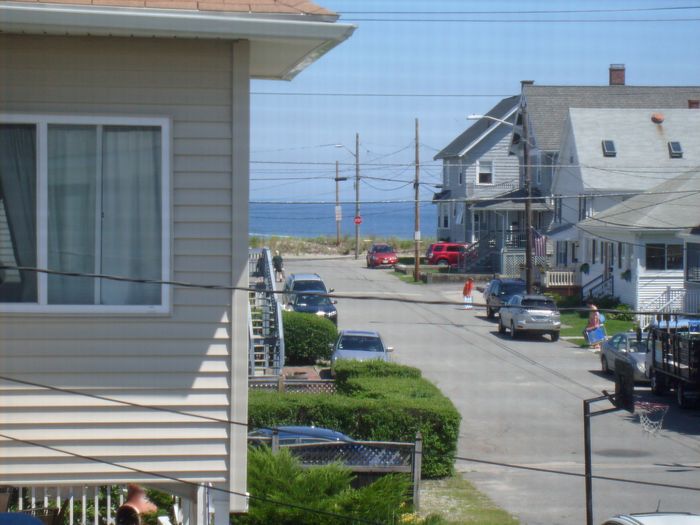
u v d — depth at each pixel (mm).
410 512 15047
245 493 9164
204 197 9172
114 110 9070
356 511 13391
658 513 12242
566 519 18016
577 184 59906
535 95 71625
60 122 9016
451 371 35969
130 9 8688
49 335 8992
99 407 9039
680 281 49719
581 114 61969
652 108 67688
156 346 9109
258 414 21875
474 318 53719
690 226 47094
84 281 9047
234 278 9195
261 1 9039
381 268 80750
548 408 29156
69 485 9023
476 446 24203
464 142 83938
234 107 9164
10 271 8984
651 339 32688
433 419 21688
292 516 13078
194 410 9141
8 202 8977
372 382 25656
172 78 9133
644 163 59000
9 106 8953
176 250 9141
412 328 48750
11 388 8953
